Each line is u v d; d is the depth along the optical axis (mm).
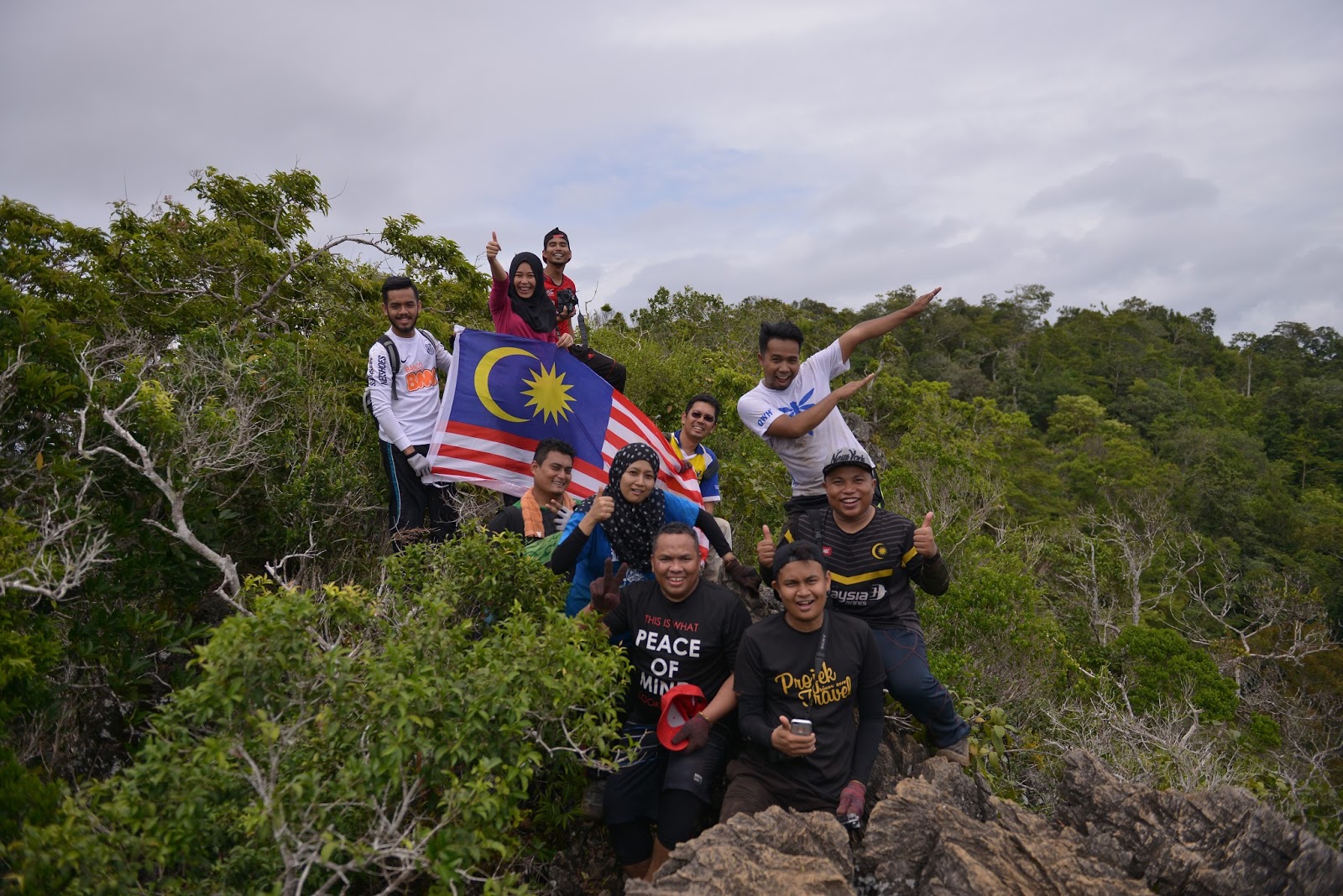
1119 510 39625
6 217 6820
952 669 6430
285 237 8859
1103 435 59188
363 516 6297
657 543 4125
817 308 48156
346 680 3373
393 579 4438
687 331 16562
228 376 5691
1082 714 7805
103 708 4602
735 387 10039
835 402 4711
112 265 7434
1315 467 72562
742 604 4285
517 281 6672
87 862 2963
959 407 27609
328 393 6547
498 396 6344
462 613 4441
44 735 4270
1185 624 22969
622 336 10844
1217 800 3676
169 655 4898
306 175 9055
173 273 7848
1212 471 53719
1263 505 47344
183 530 4555
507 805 3391
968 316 102375
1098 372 90312
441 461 6176
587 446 6434
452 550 4422
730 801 3881
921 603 8281
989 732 5289
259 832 2945
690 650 4164
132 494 4988
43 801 3365
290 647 3340
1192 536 33656
